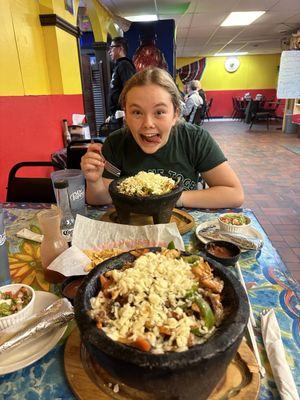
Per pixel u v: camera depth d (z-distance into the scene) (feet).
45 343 1.87
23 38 7.30
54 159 8.04
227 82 41.27
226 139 23.13
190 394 1.36
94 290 1.74
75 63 10.47
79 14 15.44
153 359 1.24
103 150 4.62
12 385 1.65
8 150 6.63
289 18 19.13
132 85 3.47
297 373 1.64
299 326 1.98
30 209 3.99
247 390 1.54
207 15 17.53
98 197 4.03
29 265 2.77
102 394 1.55
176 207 3.94
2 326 1.91
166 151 4.38
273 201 11.04
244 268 2.63
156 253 2.04
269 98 41.55
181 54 38.29
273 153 18.03
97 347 1.33
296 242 8.23
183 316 1.53
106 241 2.80
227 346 1.30
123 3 14.61
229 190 4.00
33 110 7.72
